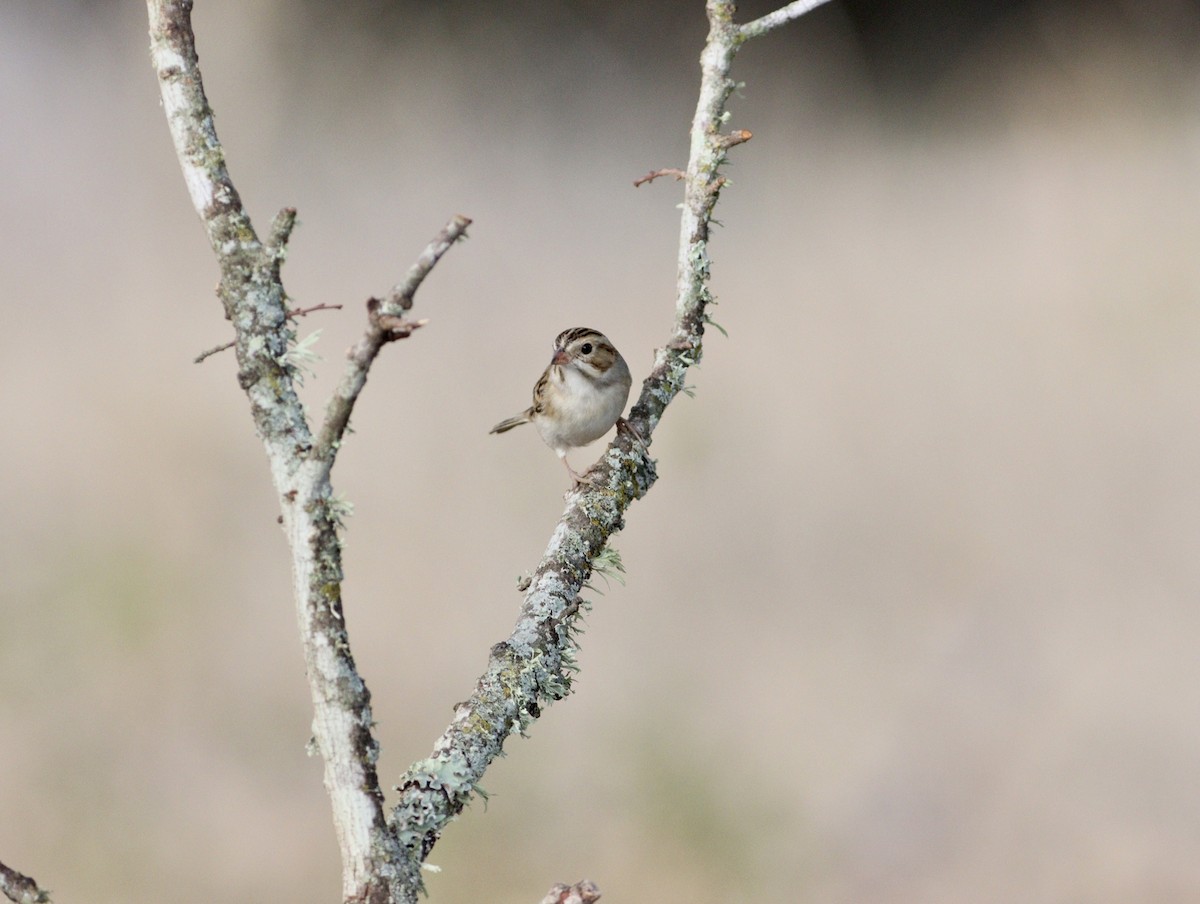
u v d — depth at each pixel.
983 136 22.47
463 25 21.70
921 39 24.80
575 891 2.77
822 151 21.78
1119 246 17.17
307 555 2.72
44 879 7.39
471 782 3.31
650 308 15.61
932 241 18.44
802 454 12.73
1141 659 9.91
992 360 15.31
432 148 19.53
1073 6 24.17
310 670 2.73
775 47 23.55
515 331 14.78
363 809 2.71
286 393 2.83
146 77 17.44
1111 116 21.45
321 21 19.09
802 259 18.03
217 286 2.92
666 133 21.91
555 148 21.08
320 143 18.45
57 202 15.49
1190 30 23.20
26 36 19.08
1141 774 8.75
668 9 23.25
